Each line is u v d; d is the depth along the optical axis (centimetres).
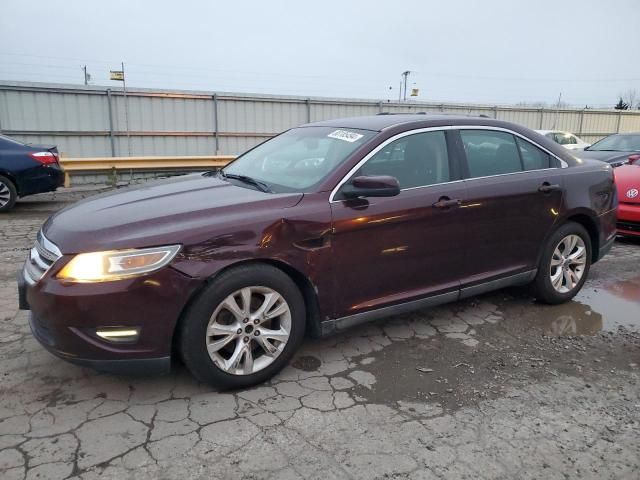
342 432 277
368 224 345
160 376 333
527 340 399
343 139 384
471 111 2144
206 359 300
